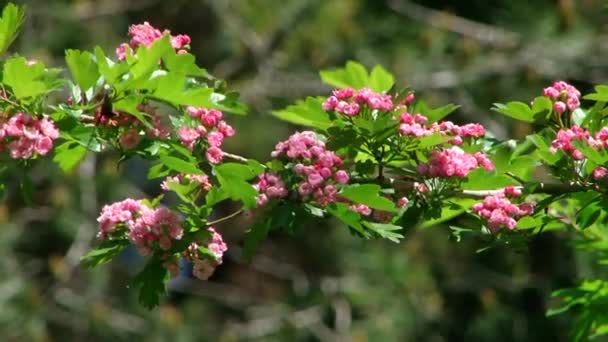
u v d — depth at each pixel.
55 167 13.09
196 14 15.19
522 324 13.88
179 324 13.85
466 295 14.30
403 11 14.17
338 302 14.33
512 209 4.73
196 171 4.52
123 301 13.95
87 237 13.21
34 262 13.59
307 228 14.96
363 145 4.76
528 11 13.74
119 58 4.70
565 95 4.96
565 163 4.77
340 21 14.20
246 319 15.43
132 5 14.60
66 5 13.83
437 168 4.69
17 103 4.46
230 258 15.95
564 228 5.95
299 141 4.55
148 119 4.60
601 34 13.53
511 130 13.38
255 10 14.51
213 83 5.02
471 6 14.57
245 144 14.33
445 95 13.91
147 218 4.57
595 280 5.99
